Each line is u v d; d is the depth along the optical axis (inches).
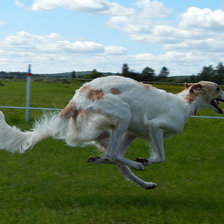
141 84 217.0
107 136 219.0
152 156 222.5
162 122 215.2
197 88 230.8
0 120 207.5
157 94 218.5
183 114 225.3
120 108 206.8
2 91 681.0
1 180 223.1
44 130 210.7
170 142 340.8
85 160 275.3
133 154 298.7
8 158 271.7
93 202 194.2
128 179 218.2
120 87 210.2
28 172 241.6
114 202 196.5
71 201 194.5
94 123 207.2
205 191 219.0
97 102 207.8
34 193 205.8
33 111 489.7
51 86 681.0
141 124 215.9
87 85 213.6
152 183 218.7
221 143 341.1
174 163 276.5
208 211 187.9
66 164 260.7
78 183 225.5
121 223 169.6
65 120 211.5
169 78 597.9
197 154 300.7
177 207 191.6
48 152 292.4
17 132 210.2
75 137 215.6
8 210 179.0
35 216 172.4
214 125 441.4
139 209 187.3
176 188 226.8
